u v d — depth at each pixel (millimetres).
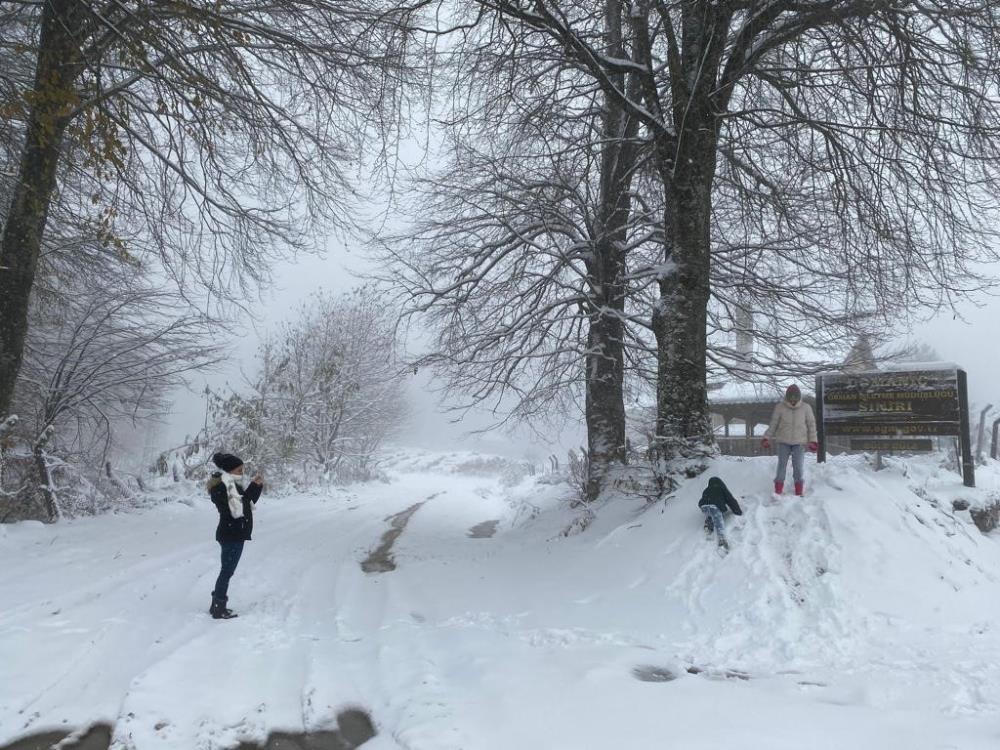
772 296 13555
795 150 11133
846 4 8906
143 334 15195
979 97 9055
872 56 8922
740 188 11945
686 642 5918
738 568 6984
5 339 10969
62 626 5938
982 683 4516
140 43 9039
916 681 4652
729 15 9688
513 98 11500
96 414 15547
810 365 13953
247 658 5375
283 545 11078
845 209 10609
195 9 8617
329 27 11156
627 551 8430
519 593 7824
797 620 6090
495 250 13406
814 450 8266
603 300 13234
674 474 9688
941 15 8312
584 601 7301
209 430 19031
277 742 4078
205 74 11180
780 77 10492
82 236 13398
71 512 12719
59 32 9625
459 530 15445
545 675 4863
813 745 3602
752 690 4594
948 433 9703
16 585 7410
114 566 8586
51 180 11406
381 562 10438
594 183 14148
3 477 12094
